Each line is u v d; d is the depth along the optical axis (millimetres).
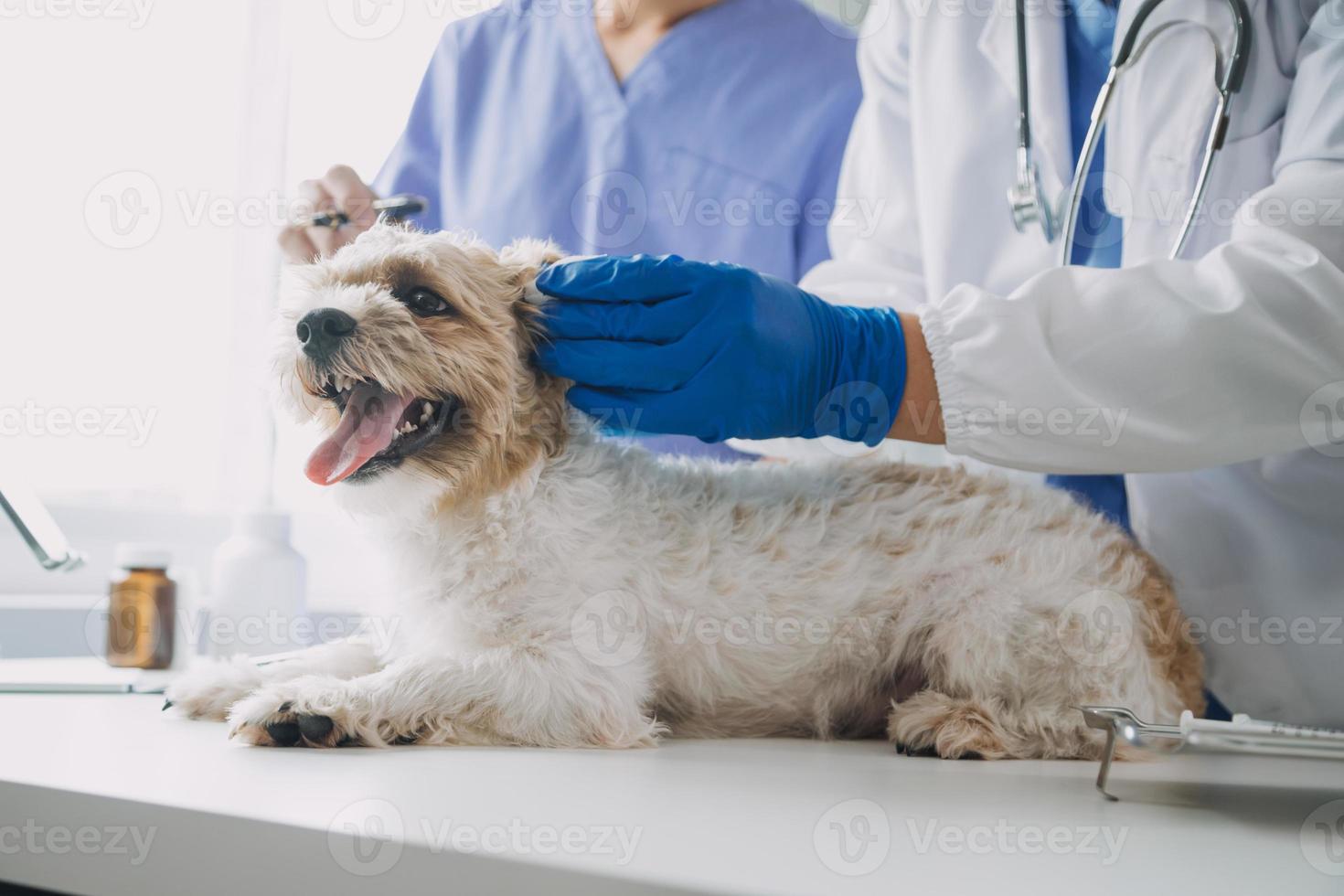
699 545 1298
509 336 1258
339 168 1959
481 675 1111
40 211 2244
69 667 1656
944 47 1974
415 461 1197
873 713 1444
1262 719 1636
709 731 1377
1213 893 591
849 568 1349
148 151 2326
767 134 2430
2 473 1359
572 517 1226
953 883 597
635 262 1268
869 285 2016
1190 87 1685
